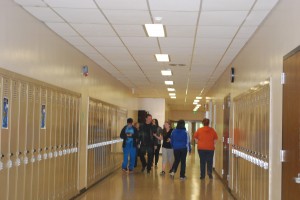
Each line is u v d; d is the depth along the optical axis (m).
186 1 4.96
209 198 8.10
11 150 4.73
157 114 22.33
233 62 9.10
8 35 4.73
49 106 6.19
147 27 6.32
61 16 5.68
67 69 7.41
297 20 3.90
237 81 8.33
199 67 10.52
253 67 6.47
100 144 10.54
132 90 18.03
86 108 8.92
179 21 5.92
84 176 8.74
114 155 13.17
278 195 4.52
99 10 5.41
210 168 11.09
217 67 10.41
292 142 3.96
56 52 6.73
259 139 5.67
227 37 6.84
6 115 4.58
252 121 6.29
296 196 3.78
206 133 11.02
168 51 8.34
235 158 8.20
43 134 5.90
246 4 4.99
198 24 6.07
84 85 8.75
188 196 8.26
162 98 22.38
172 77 12.95
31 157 5.41
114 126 13.15
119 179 10.88
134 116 19.44
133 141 12.40
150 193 8.55
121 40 7.32
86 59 8.95
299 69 3.75
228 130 9.54
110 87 12.30
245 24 5.95
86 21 5.97
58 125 6.69
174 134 10.94
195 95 20.23
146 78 13.34
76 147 7.99
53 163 6.43
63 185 7.06
